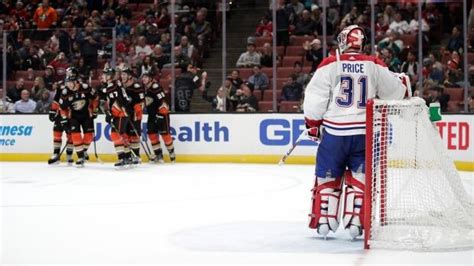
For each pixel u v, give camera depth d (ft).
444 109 76.43
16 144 85.35
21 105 86.43
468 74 78.38
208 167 75.00
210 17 93.15
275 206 47.21
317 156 35.73
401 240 33.50
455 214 35.40
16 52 87.45
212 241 34.99
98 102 78.28
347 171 35.81
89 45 86.12
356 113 34.94
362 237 35.83
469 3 86.43
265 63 87.45
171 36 84.58
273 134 78.02
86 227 39.14
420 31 77.77
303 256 31.42
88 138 76.79
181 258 31.01
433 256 31.14
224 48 81.87
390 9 88.17
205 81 84.43
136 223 40.47
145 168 74.38
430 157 35.27
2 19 107.55
